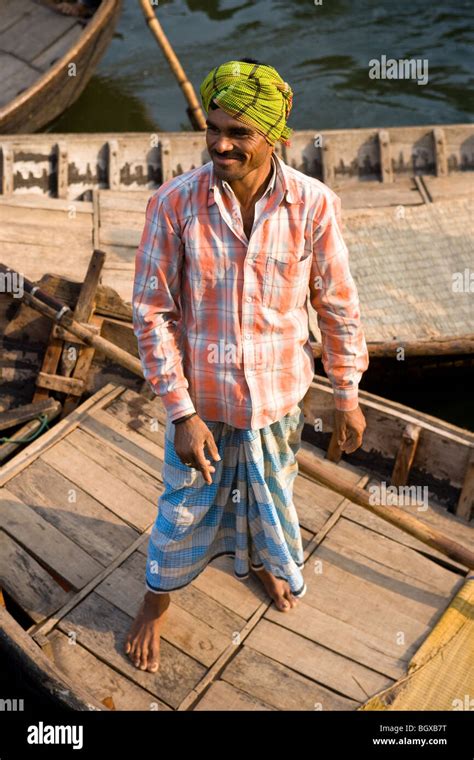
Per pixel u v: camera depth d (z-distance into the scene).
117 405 3.78
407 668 2.83
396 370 4.84
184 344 2.28
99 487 3.42
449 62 8.41
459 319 4.90
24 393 3.99
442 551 2.96
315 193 2.12
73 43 7.50
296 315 2.28
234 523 2.69
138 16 9.02
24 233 5.11
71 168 5.62
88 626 2.92
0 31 7.57
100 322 3.85
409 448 3.39
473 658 2.87
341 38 8.75
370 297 4.93
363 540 3.25
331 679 2.80
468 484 3.33
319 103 7.81
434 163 5.91
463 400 5.08
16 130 6.69
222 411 2.32
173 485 2.46
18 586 3.04
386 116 7.66
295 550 2.73
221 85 1.94
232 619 2.96
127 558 3.15
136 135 5.65
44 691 2.52
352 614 2.99
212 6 9.24
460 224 5.35
